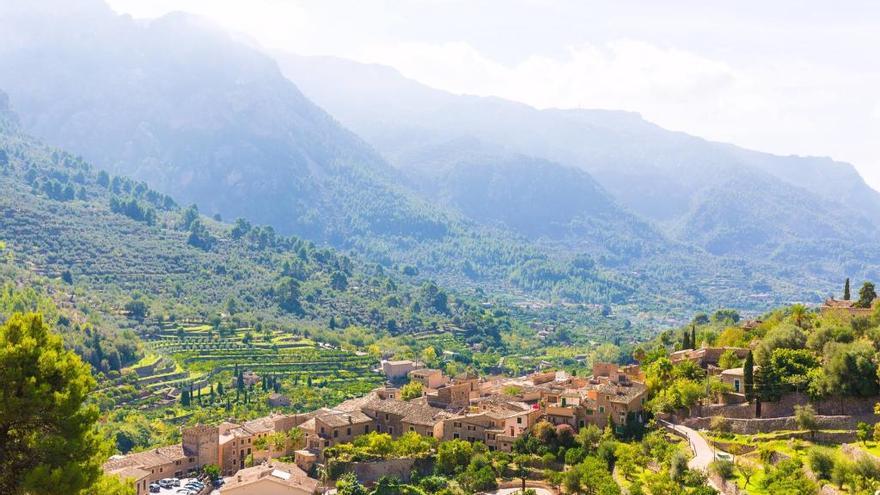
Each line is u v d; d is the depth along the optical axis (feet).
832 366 646.33
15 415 295.89
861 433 586.45
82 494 313.12
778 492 508.12
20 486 295.89
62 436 306.96
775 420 654.94
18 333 315.37
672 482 564.30
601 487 591.78
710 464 593.01
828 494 520.01
